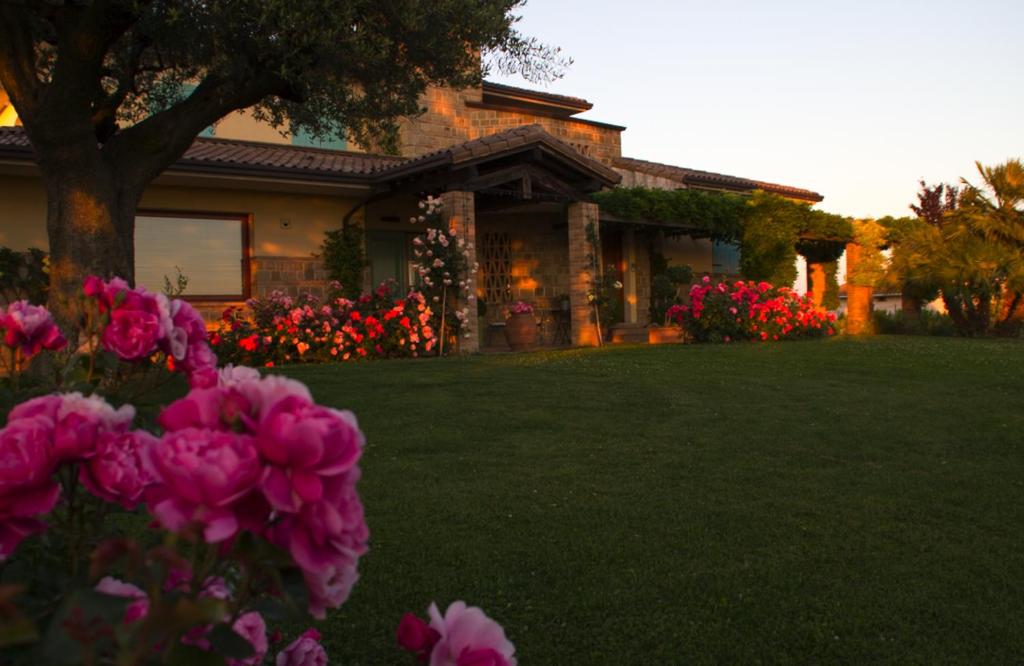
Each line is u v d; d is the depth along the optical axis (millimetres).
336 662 2719
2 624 724
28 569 1303
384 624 3029
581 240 15922
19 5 7230
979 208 19406
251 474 873
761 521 4324
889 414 7473
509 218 18203
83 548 1347
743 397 8406
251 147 16047
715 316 15930
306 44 7230
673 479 5180
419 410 7367
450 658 1203
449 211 14102
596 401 8008
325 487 915
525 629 3018
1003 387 9125
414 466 5422
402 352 13219
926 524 4312
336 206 15414
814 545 3963
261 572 1065
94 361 1625
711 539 4035
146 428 1690
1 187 12227
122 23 7223
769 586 3447
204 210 14000
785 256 20516
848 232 21156
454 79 8891
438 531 4094
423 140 18625
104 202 7867
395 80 8797
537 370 10336
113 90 10516
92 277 1625
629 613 3172
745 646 2912
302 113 10711
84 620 840
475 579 3479
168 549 827
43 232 12562
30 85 7492
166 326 1549
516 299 18219
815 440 6367
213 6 6852
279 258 14719
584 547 3889
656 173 21438
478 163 13883
